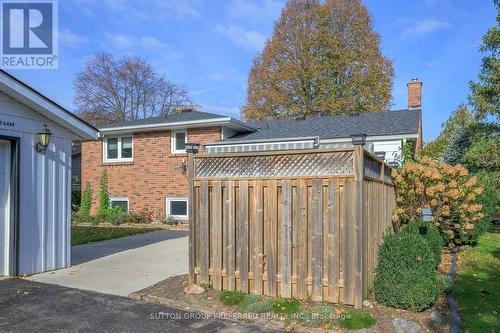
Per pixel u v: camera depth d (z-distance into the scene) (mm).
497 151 14883
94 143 18438
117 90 39156
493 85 14945
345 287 5484
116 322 4980
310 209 5754
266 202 6039
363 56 30641
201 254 6410
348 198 5520
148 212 17062
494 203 12453
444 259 8969
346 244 5496
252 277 6070
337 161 5648
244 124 16703
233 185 6246
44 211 7527
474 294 6191
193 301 5746
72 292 6156
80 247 10297
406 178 10156
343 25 30906
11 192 7020
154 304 5707
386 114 17875
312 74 30594
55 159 7801
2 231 6988
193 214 6480
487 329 4781
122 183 17750
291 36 31266
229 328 4848
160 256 8992
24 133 7195
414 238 5770
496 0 14750
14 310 5332
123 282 6715
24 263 7125
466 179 11102
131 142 17781
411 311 5262
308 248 5758
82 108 38500
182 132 16750
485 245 10930
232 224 6227
